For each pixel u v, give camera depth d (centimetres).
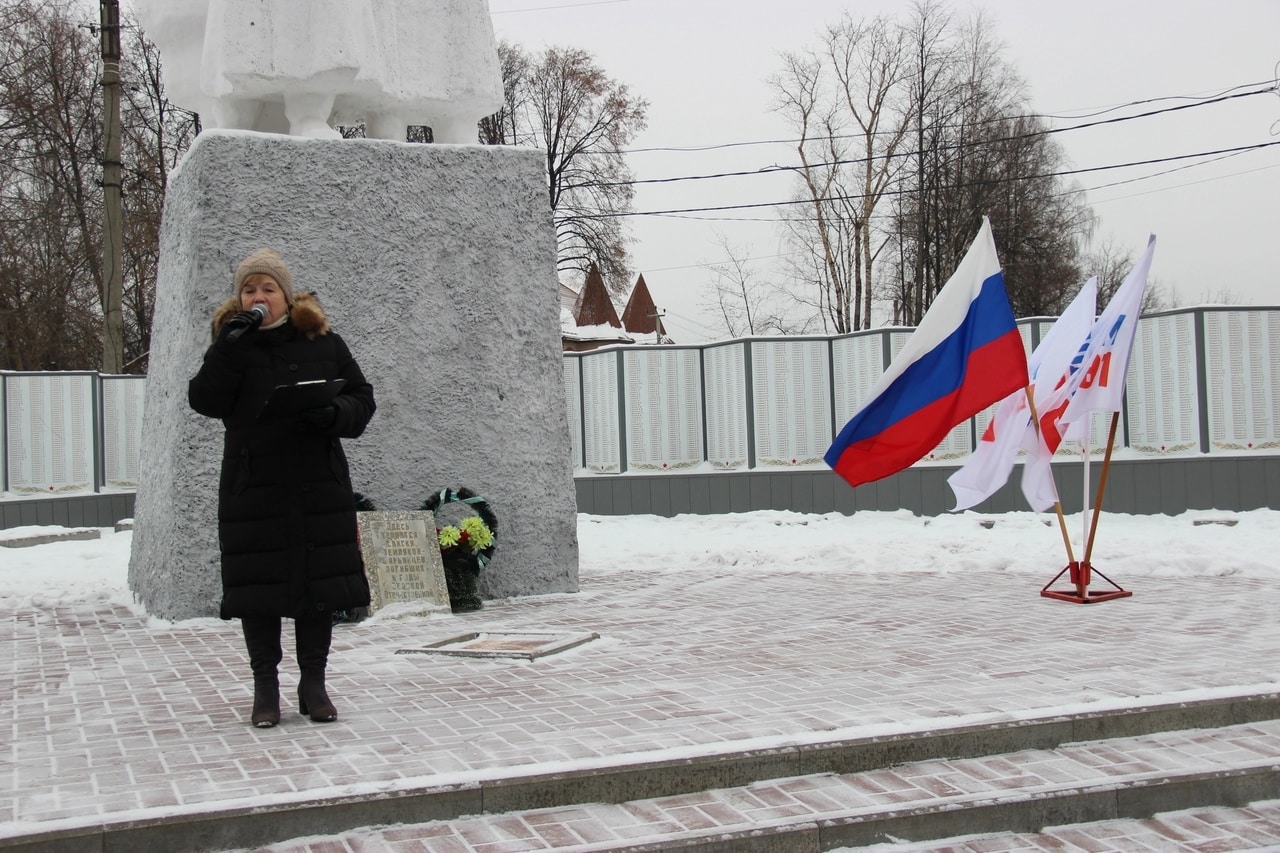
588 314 4272
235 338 484
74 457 1616
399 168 912
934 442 822
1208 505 1338
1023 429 864
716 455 1595
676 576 1055
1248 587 901
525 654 655
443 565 870
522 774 418
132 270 2828
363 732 490
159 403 901
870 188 3266
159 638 755
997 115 3228
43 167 2638
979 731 477
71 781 424
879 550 1137
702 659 645
